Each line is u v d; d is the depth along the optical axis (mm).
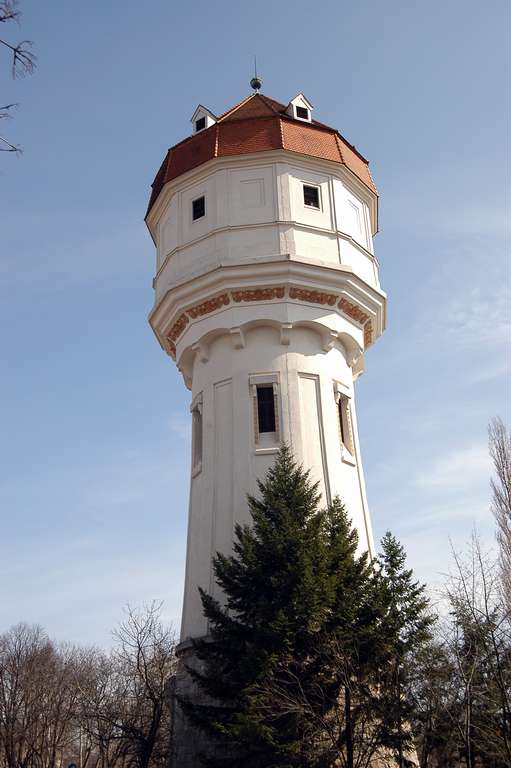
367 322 31812
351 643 20188
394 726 20531
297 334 29375
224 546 26641
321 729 19594
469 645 21391
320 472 27562
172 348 32344
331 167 31906
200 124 33750
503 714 20656
